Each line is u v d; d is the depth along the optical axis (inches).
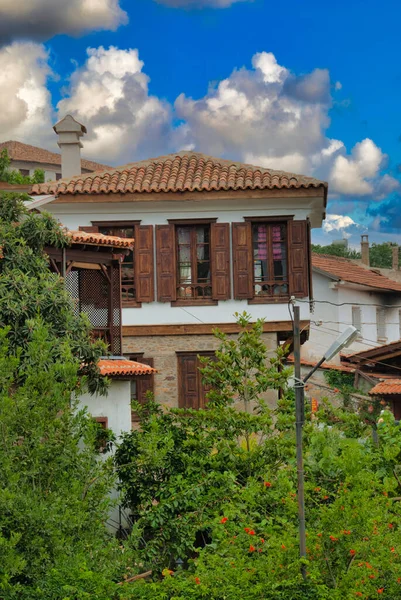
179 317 978.1
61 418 521.0
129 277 988.6
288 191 964.0
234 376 703.1
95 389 684.1
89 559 511.5
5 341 527.2
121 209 983.6
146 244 981.8
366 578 450.3
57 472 511.8
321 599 444.1
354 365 1355.8
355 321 1587.1
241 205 978.7
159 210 984.3
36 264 686.5
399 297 1795.0
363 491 474.9
